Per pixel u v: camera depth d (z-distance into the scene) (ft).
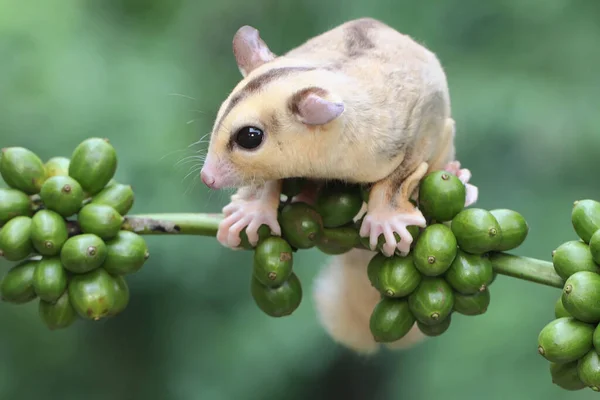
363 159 12.89
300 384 32.30
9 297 11.28
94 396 32.71
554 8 31.17
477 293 11.02
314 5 33.32
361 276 15.71
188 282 30.55
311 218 11.69
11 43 31.01
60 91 30.12
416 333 15.64
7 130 29.50
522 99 29.43
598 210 10.44
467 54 31.30
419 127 13.66
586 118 29.58
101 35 32.68
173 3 34.78
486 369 29.35
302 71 13.30
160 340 32.01
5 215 11.38
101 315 11.03
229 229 11.91
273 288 11.72
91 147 11.59
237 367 30.96
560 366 10.59
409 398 31.86
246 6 34.40
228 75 33.83
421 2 31.71
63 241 11.02
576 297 9.84
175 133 30.04
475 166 29.68
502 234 10.94
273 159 12.84
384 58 14.02
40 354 33.14
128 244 11.25
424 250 10.74
